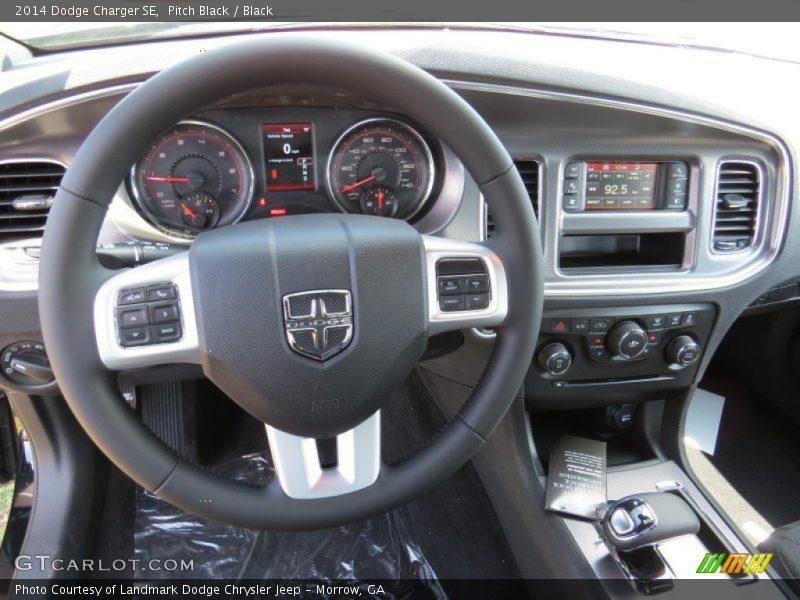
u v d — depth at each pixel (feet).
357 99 3.70
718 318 4.72
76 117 3.52
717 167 4.47
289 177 3.93
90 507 4.95
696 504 4.71
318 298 2.70
